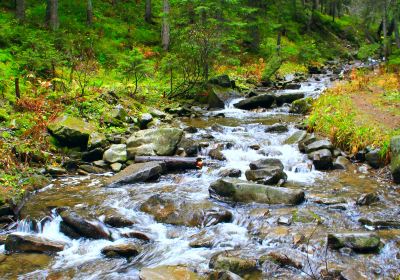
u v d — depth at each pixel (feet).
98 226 23.12
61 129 36.50
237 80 73.77
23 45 51.11
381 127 37.68
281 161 34.27
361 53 125.49
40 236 23.09
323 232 22.06
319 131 41.73
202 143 38.40
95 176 33.14
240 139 41.16
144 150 35.81
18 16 71.00
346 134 37.78
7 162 30.96
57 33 62.18
